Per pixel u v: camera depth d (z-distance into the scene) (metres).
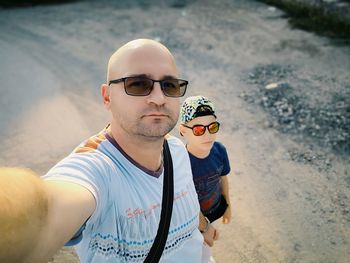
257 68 2.84
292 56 3.03
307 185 1.62
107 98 0.61
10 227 0.27
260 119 2.14
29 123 2.17
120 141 0.57
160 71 0.56
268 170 1.72
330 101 2.27
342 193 1.56
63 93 2.55
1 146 1.94
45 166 1.75
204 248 0.88
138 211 0.56
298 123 2.07
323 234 1.36
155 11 4.54
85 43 3.54
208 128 0.83
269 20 3.96
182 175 0.67
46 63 3.11
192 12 4.42
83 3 5.09
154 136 0.55
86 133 2.06
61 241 0.38
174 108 0.57
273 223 1.42
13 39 3.74
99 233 0.54
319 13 3.82
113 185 0.53
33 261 0.31
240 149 1.88
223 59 3.06
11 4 5.07
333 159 1.77
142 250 0.58
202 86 2.59
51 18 4.45
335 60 2.89
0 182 0.30
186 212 0.66
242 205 1.51
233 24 3.91
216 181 0.92
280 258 1.26
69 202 0.42
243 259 1.26
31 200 0.31
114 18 4.31
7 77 2.83
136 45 0.57
